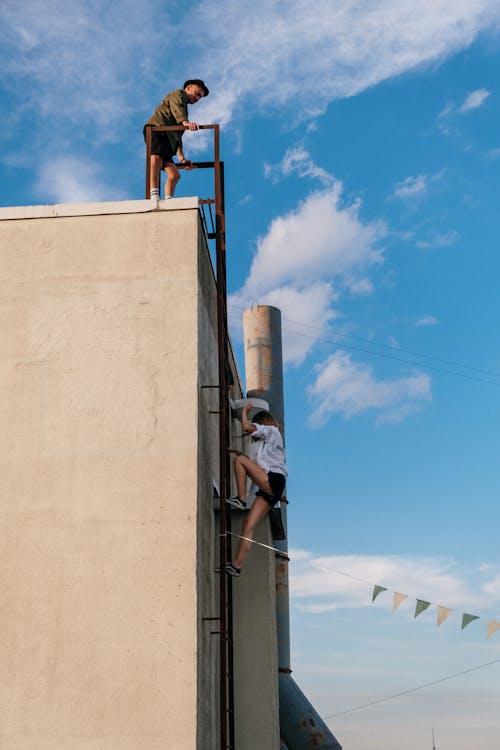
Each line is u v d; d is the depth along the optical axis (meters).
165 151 9.51
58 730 6.50
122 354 7.58
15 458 7.31
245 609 8.80
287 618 12.62
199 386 7.61
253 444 8.33
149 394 7.43
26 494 7.19
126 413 7.39
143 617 6.76
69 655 6.70
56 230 8.03
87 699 6.57
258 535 9.05
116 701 6.55
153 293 7.77
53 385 7.51
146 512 7.07
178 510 7.06
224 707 7.13
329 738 11.80
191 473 7.16
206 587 7.46
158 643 6.69
